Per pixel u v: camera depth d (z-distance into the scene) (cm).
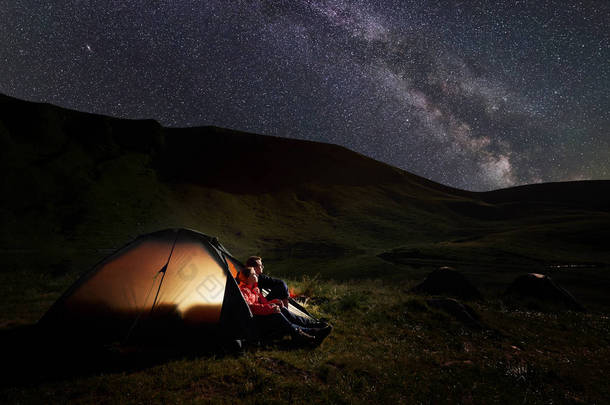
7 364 502
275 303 696
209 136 12519
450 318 952
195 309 609
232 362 529
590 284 3231
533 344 857
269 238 7638
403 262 5041
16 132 8419
